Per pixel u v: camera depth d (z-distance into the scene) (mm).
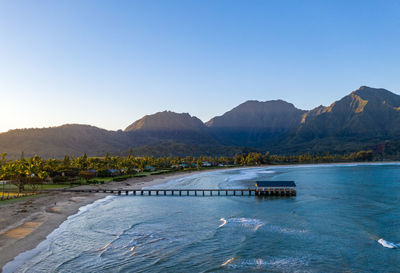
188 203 76688
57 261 35594
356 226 52312
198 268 34781
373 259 37562
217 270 34312
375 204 73438
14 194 80938
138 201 79750
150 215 61312
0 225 48594
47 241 42250
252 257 38156
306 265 35844
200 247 41625
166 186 114438
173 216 60500
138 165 184875
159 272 33594
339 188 106062
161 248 41031
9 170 85625
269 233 48188
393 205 72000
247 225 53031
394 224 53469
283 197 86312
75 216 58906
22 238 42781
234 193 91562
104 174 137750
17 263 34562
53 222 52531
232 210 66938
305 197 85875
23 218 53875
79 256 37406
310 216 60156
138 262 36156
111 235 46500
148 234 47406
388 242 43500
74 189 96688
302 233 48219
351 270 34500
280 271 34156
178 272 33750
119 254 38531
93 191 94688
